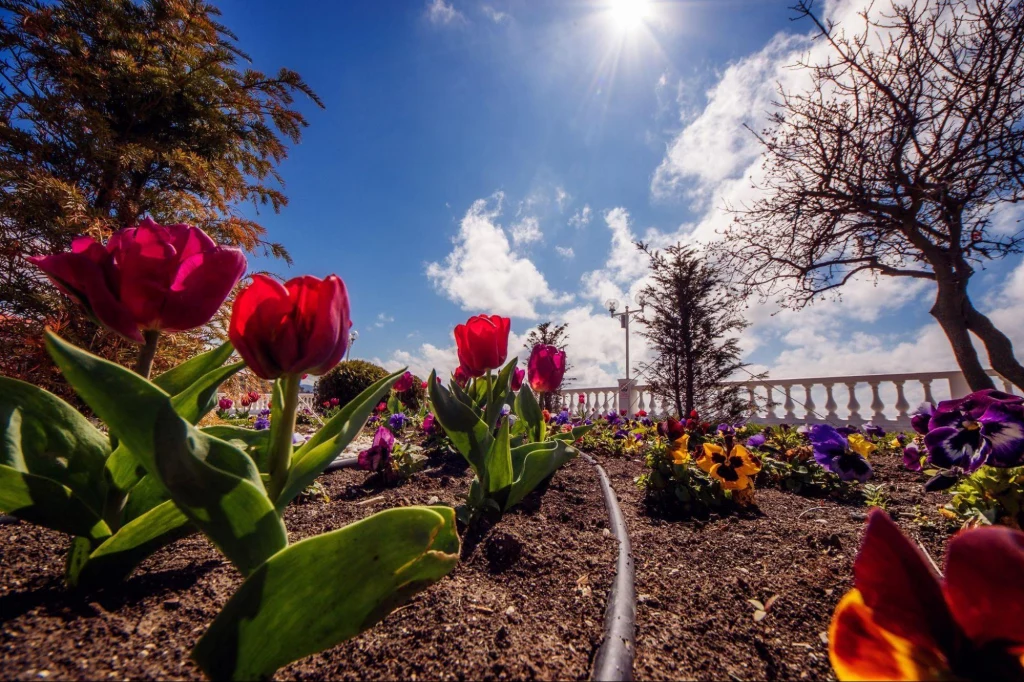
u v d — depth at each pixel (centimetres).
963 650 46
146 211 812
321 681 81
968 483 166
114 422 65
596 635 101
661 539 174
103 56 831
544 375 255
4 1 704
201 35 966
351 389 840
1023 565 45
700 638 105
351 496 208
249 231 912
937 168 788
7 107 702
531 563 137
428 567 74
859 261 924
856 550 158
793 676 94
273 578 67
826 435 241
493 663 87
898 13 797
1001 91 738
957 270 785
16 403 90
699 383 1048
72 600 92
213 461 74
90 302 82
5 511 86
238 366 102
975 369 748
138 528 89
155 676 73
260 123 1016
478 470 175
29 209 545
